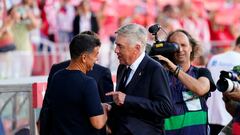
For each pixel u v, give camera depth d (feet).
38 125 32.17
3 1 64.69
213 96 40.57
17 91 34.27
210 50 71.41
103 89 32.53
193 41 33.65
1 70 58.18
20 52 59.88
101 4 74.43
